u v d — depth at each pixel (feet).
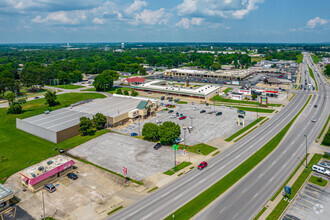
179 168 251.60
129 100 508.94
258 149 295.28
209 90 621.72
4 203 192.13
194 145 311.27
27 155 291.17
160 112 470.39
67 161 250.98
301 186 216.33
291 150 292.61
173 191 210.59
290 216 177.17
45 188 218.59
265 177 231.91
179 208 187.32
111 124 386.11
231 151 291.17
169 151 294.46
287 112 454.81
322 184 219.00
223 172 241.76
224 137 337.72
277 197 200.34
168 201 196.65
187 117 433.48
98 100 516.32
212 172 242.17
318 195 203.21
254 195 203.41
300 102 527.81
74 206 193.67
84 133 358.43
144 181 228.22
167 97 599.57
